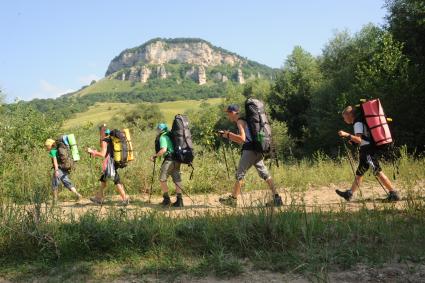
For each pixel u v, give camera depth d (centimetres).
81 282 424
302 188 861
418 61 2842
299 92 4825
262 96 5484
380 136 670
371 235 480
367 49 3953
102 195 842
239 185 701
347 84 3581
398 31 3017
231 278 416
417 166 979
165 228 505
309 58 4916
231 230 491
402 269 405
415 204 571
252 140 690
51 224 514
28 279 442
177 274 427
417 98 2625
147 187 998
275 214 512
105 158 813
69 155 911
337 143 3366
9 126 1212
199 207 754
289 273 416
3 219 524
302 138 4500
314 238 474
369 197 743
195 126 1325
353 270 411
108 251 489
